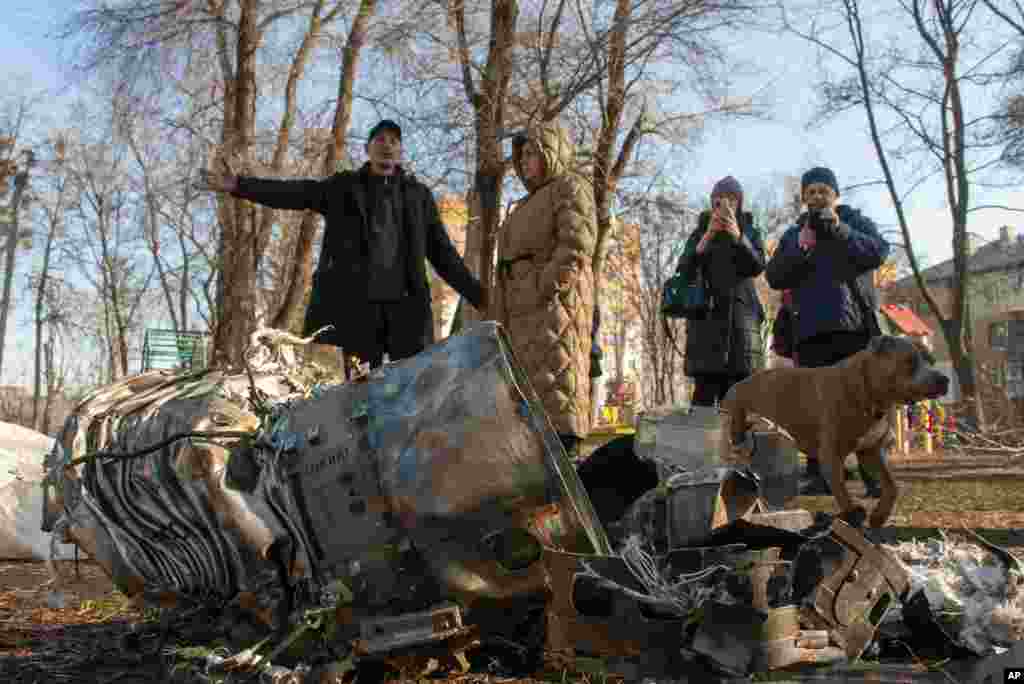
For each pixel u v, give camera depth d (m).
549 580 2.22
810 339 6.53
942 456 14.84
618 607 2.12
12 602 3.90
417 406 2.37
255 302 16.62
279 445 2.54
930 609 2.41
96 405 3.17
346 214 5.33
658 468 2.77
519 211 4.77
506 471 2.26
